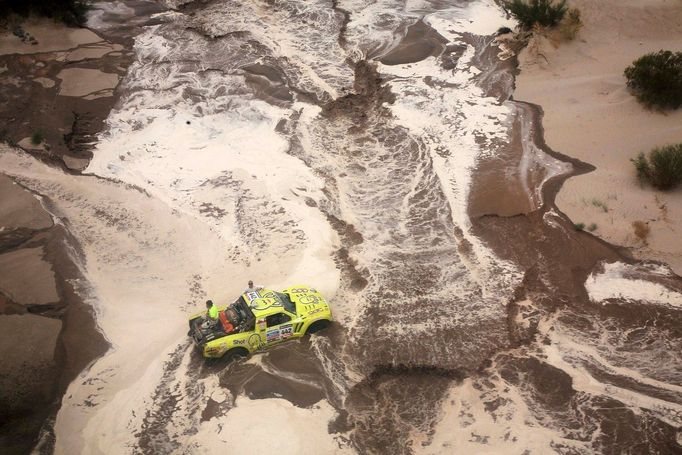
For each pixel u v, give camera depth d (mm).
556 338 13266
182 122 21406
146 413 11789
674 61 20719
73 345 13219
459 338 13344
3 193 17953
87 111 21906
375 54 25250
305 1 29797
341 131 20875
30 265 15344
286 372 12602
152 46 26203
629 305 13953
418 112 21594
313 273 15156
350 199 17875
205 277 15141
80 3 28250
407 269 15328
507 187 17938
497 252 15758
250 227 16750
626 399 11781
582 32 24953
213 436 11258
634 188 17406
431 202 17594
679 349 12828
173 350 13141
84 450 11117
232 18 28625
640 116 20188
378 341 13328
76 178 18781
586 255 15438
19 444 11172
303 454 10875
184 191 18188
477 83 23062
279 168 19094
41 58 24891
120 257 15773
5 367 12594
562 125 20328
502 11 28297
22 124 21078
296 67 24500
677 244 15438
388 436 11320
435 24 27281
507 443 11086
